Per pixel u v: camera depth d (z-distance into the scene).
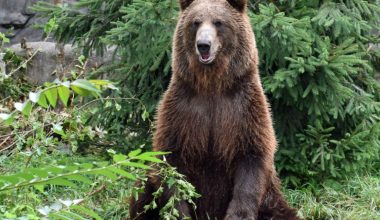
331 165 12.91
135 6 12.51
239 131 9.63
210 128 9.71
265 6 12.74
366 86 14.19
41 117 10.52
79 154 14.09
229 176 9.80
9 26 22.61
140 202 10.08
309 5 13.55
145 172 9.09
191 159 9.73
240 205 9.49
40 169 4.64
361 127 13.20
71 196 11.42
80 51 15.48
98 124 14.33
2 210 6.54
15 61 13.45
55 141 9.65
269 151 9.70
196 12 9.70
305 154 13.19
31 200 8.91
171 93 9.88
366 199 12.46
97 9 14.17
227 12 9.77
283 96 12.99
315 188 13.13
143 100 13.73
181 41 9.86
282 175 13.43
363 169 14.02
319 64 12.18
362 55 13.05
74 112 10.02
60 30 14.30
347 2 13.59
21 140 9.34
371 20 14.23
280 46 12.41
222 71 9.63
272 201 10.31
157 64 12.79
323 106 12.92
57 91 4.80
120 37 12.62
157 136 9.84
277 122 13.39
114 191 11.68
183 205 9.59
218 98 9.73
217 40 9.52
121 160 4.83
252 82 9.86
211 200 9.93
